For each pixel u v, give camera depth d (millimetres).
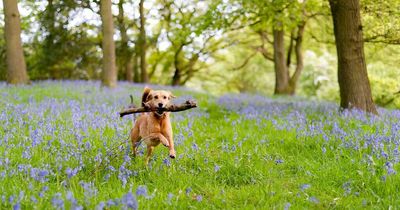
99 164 6797
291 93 30016
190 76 41562
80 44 29625
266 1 15305
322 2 17547
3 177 6020
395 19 14695
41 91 17578
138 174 6816
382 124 10516
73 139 8547
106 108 12953
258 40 38969
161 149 8297
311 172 7168
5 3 21125
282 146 8984
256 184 6711
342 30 13328
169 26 34094
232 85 47750
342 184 6496
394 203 5676
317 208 5750
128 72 34469
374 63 22984
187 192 6055
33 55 30266
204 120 12664
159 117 7043
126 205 4816
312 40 32219
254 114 13086
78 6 26094
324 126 10453
